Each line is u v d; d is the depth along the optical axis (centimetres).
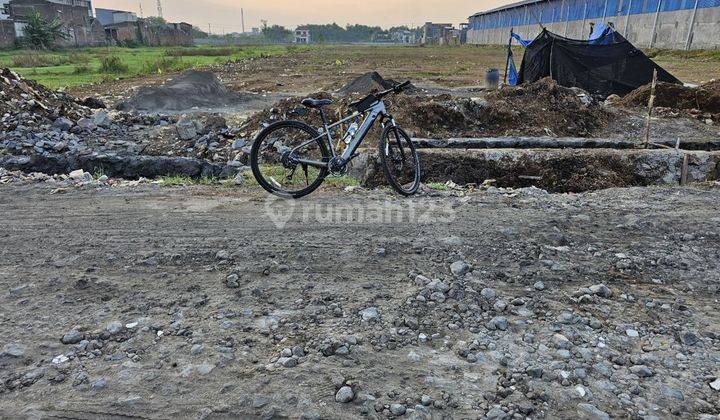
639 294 367
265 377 278
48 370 284
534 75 1695
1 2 6838
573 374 283
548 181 794
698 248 437
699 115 1272
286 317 337
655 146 914
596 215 523
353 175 783
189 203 569
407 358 296
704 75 2447
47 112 1209
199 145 1061
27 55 4122
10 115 1124
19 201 577
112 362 291
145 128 1229
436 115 1121
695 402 262
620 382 278
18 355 295
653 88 924
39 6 6594
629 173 802
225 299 360
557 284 381
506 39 8131
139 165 857
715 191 614
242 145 1029
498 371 287
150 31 8569
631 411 256
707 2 3762
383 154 574
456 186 717
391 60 4644
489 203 568
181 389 269
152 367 286
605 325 330
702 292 370
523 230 479
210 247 443
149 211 541
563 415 254
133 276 393
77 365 288
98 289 373
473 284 379
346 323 330
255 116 1166
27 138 1047
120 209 547
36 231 483
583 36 5506
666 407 259
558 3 6119
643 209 541
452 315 340
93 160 872
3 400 261
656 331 323
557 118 1165
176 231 480
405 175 750
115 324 324
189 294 366
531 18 7019
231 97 1973
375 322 330
